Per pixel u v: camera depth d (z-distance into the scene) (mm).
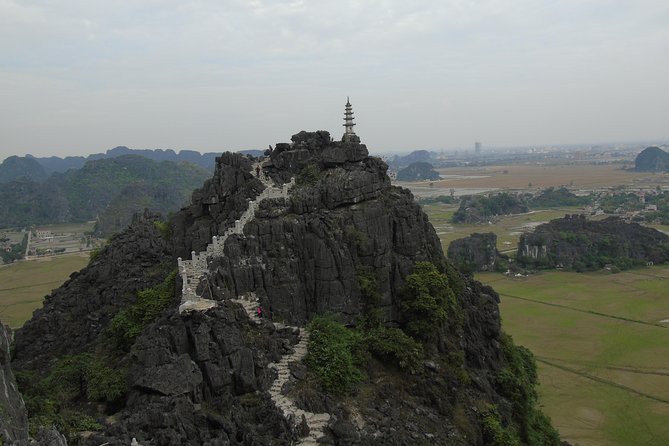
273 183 84375
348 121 92812
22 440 39094
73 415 54562
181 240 86688
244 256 72000
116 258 94500
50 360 83562
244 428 51812
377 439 56719
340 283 73250
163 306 70750
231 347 58406
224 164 85875
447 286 77812
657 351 121000
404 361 67750
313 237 73938
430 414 64375
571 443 83438
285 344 64812
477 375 75500
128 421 49188
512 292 181250
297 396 58219
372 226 77750
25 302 166500
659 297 169250
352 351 67438
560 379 107250
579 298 170750
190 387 54438
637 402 96625
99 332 83125
